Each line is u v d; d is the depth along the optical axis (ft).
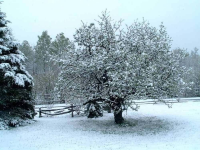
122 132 39.34
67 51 47.98
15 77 44.78
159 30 44.83
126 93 38.86
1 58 43.73
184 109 62.64
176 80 41.70
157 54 42.42
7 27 47.14
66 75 46.60
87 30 46.09
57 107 78.02
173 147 28.63
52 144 32.55
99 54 42.52
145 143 31.68
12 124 44.52
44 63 159.43
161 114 57.00
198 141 30.35
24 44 175.22
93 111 56.70
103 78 44.57
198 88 117.80
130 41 44.04
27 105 50.55
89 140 34.45
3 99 43.06
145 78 36.42
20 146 31.91
